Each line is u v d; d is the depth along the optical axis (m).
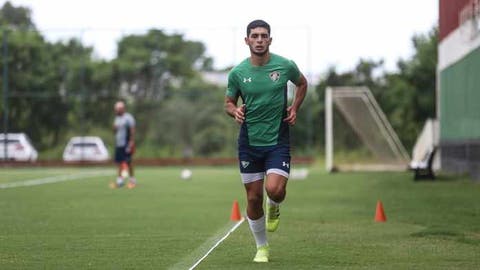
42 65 117.44
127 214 39.59
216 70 133.75
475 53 65.38
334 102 102.62
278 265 23.55
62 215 39.06
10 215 39.06
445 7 81.44
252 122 23.73
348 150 109.25
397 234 30.89
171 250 26.78
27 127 116.69
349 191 56.38
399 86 123.81
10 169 108.75
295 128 125.00
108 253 26.12
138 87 127.38
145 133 126.62
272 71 23.55
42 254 25.94
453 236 30.08
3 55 114.12
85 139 117.00
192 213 40.16
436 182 65.12
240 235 30.80
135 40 128.75
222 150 126.12
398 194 52.34
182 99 127.62
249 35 23.48
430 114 121.06
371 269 22.75
